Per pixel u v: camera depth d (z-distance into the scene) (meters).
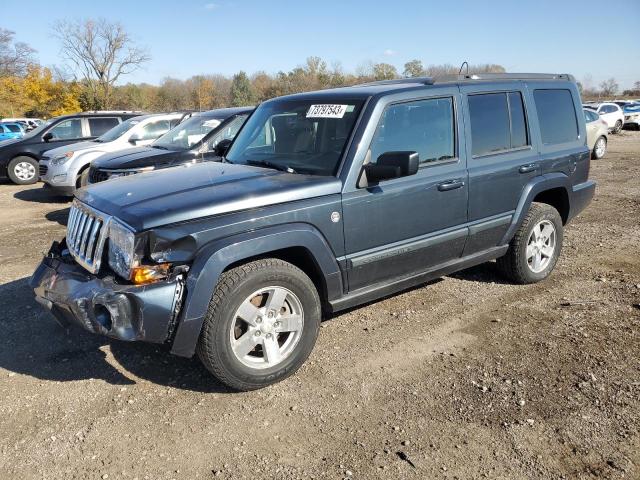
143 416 3.34
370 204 3.92
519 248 5.14
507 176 4.84
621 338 4.14
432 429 3.13
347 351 4.10
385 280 4.23
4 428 3.24
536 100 5.22
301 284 3.62
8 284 5.73
